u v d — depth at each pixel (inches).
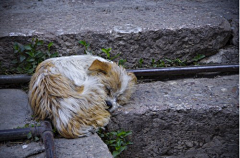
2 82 108.4
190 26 117.6
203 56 119.2
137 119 100.9
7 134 92.6
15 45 111.0
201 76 116.5
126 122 100.7
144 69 113.0
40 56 111.4
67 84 96.4
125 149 100.4
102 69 98.2
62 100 94.6
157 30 115.6
